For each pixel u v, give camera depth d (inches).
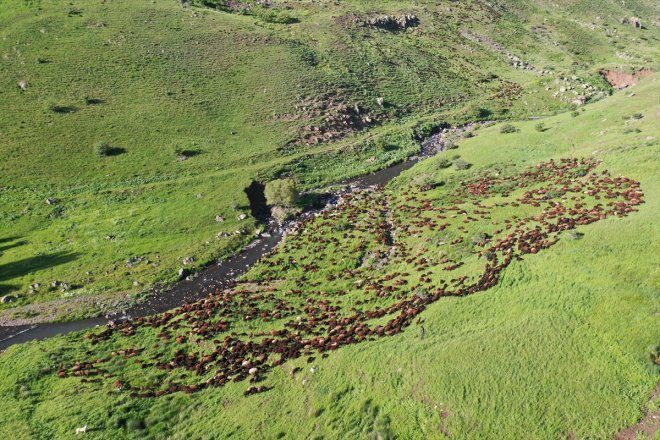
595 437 999.6
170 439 1253.1
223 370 1518.2
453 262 1904.5
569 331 1268.5
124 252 2370.8
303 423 1217.4
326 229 2506.2
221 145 3380.9
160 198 2827.3
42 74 3627.0
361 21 5383.9
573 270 1520.7
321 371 1385.3
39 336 1838.1
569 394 1101.1
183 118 3540.8
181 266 2273.6
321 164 3321.9
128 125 3376.0
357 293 1863.9
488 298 1528.1
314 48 4699.8
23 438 1269.7
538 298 1435.8
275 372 1459.2
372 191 2957.7
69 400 1412.4
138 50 4074.8
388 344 1417.3
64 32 4099.4
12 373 1556.3
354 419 1184.8
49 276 2201.0
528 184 2504.9
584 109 3550.7
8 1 4424.2
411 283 1833.2
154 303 2027.6
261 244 2477.9
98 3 4611.2
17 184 2819.9
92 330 1838.1
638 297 1317.7
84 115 3373.5
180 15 4717.0
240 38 4537.4
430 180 2915.8
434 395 1182.3
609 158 2445.9
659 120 2736.2
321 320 1720.0
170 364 1583.4
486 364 1227.2
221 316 1847.9
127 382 1497.3
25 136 3120.1
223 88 3927.2
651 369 1104.8
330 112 3838.6
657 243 1529.3
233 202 2775.6
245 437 1217.4
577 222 1862.7
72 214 2669.8
